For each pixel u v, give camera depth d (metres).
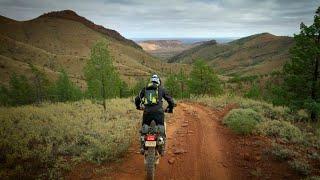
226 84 152.25
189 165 9.37
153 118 7.82
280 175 8.83
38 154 9.45
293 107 20.47
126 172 8.62
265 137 12.28
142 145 7.80
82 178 8.13
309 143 11.97
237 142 11.69
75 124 13.77
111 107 20.48
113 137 11.66
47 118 15.16
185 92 50.06
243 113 15.10
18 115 15.23
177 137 12.39
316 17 20.80
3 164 8.71
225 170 9.09
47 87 57.97
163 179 8.33
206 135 12.76
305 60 20.88
